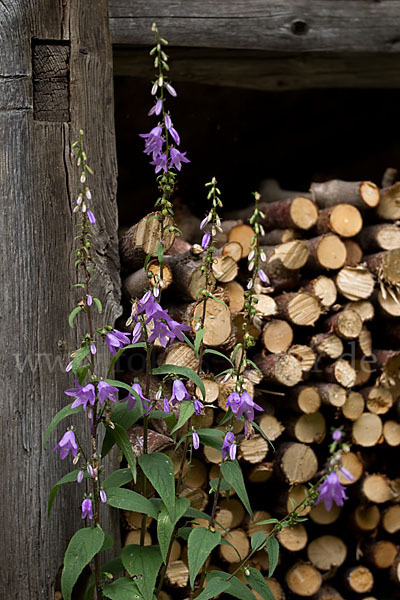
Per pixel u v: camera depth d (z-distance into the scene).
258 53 3.25
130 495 1.92
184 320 2.55
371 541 3.08
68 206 2.40
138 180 4.61
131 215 4.64
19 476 2.30
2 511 2.28
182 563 2.66
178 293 2.64
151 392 2.63
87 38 2.46
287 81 3.57
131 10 3.05
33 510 2.30
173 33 3.10
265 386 2.89
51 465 2.33
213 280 2.02
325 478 1.75
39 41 2.42
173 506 1.87
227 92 4.32
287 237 3.10
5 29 2.37
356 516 3.00
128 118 4.27
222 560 2.79
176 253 3.00
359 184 3.14
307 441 2.87
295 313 2.82
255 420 2.80
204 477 2.69
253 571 1.99
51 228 2.38
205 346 2.55
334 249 2.96
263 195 4.30
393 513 3.07
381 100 4.66
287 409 2.91
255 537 1.95
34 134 2.38
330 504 1.57
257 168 4.84
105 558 2.37
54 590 2.36
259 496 3.02
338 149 4.90
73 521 2.34
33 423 2.32
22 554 2.29
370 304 2.99
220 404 2.63
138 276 2.57
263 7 3.21
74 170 2.41
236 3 3.18
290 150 4.83
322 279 2.90
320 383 2.91
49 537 2.31
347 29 3.29
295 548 2.87
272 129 4.67
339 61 3.39
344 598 3.05
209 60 3.29
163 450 2.48
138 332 1.90
